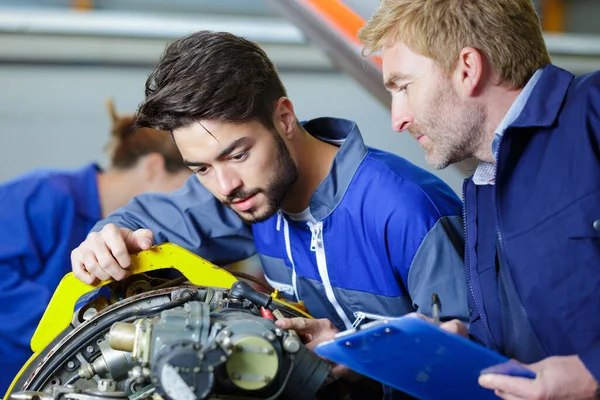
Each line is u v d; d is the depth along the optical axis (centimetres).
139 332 87
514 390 79
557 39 357
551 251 87
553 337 89
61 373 101
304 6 243
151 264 112
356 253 116
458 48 89
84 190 260
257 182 102
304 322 98
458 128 93
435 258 108
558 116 90
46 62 310
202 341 84
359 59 235
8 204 247
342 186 115
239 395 83
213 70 98
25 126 309
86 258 109
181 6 362
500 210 93
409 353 81
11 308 234
